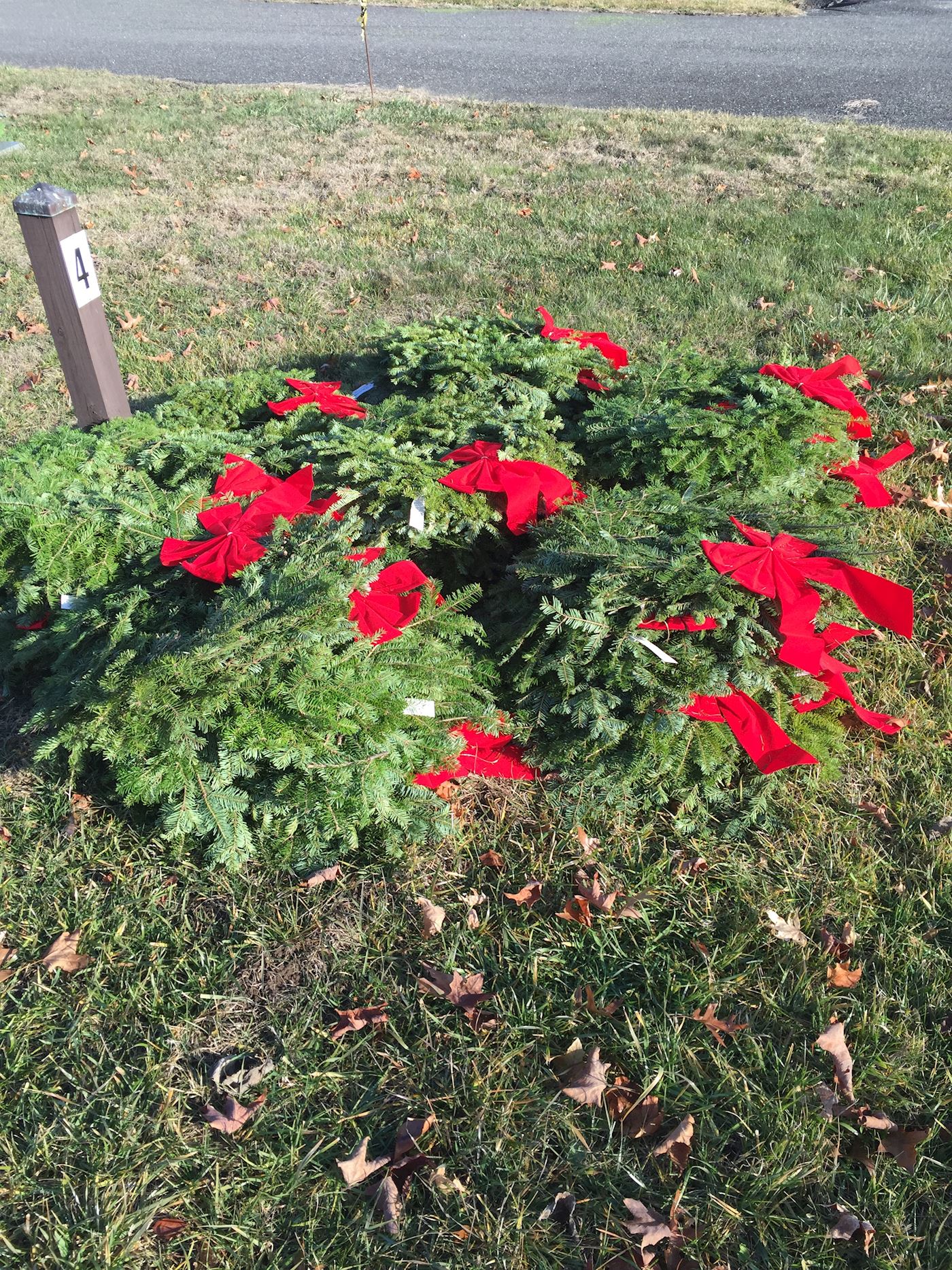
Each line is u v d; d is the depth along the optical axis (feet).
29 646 10.84
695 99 34.71
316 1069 7.86
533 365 13.84
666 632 9.91
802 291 19.86
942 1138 7.36
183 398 14.65
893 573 12.70
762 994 8.25
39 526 10.64
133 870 9.43
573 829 9.59
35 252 12.74
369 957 8.65
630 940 8.71
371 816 9.24
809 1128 7.38
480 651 10.59
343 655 9.32
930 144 28.04
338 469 11.23
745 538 10.32
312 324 19.72
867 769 10.21
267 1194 7.16
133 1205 7.14
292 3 57.26
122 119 33.45
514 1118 7.55
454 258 22.02
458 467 11.68
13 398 17.76
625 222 23.48
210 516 10.65
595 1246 6.86
